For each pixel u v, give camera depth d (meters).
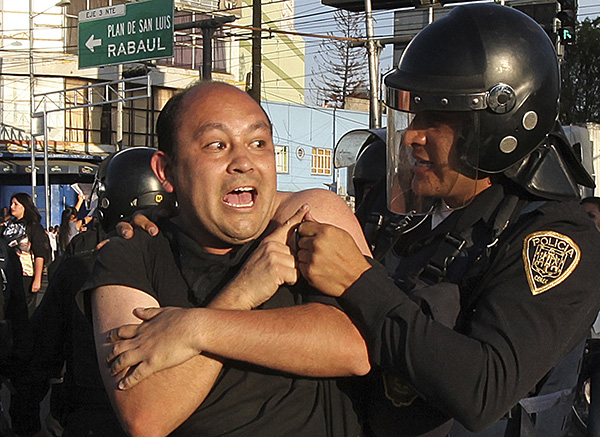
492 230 2.00
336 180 27.81
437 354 1.70
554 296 1.80
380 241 2.29
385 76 2.23
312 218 1.94
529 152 2.08
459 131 2.09
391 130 2.24
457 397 1.69
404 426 1.91
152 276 1.96
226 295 1.81
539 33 2.16
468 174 2.10
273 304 1.86
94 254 3.44
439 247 2.08
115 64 20.16
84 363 2.97
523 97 2.05
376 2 10.90
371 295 1.78
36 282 8.45
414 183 2.19
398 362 1.74
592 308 1.84
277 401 1.83
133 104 27.16
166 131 1.93
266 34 35.25
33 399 3.79
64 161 25.80
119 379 1.78
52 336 3.48
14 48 25.84
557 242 1.87
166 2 19.36
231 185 1.83
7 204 26.03
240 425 1.80
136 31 19.73
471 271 1.96
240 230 1.85
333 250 1.80
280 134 28.81
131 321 1.86
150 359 1.73
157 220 2.10
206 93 1.89
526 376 1.72
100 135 26.70
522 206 2.03
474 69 2.07
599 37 27.19
